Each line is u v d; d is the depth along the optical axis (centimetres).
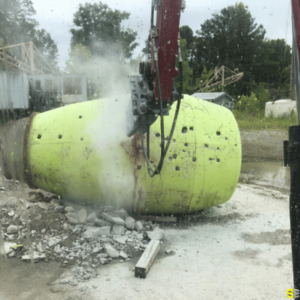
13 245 306
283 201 509
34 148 373
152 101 216
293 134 163
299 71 158
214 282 263
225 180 372
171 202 367
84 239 329
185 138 351
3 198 416
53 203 400
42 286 251
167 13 187
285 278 270
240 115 1936
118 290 249
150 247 306
